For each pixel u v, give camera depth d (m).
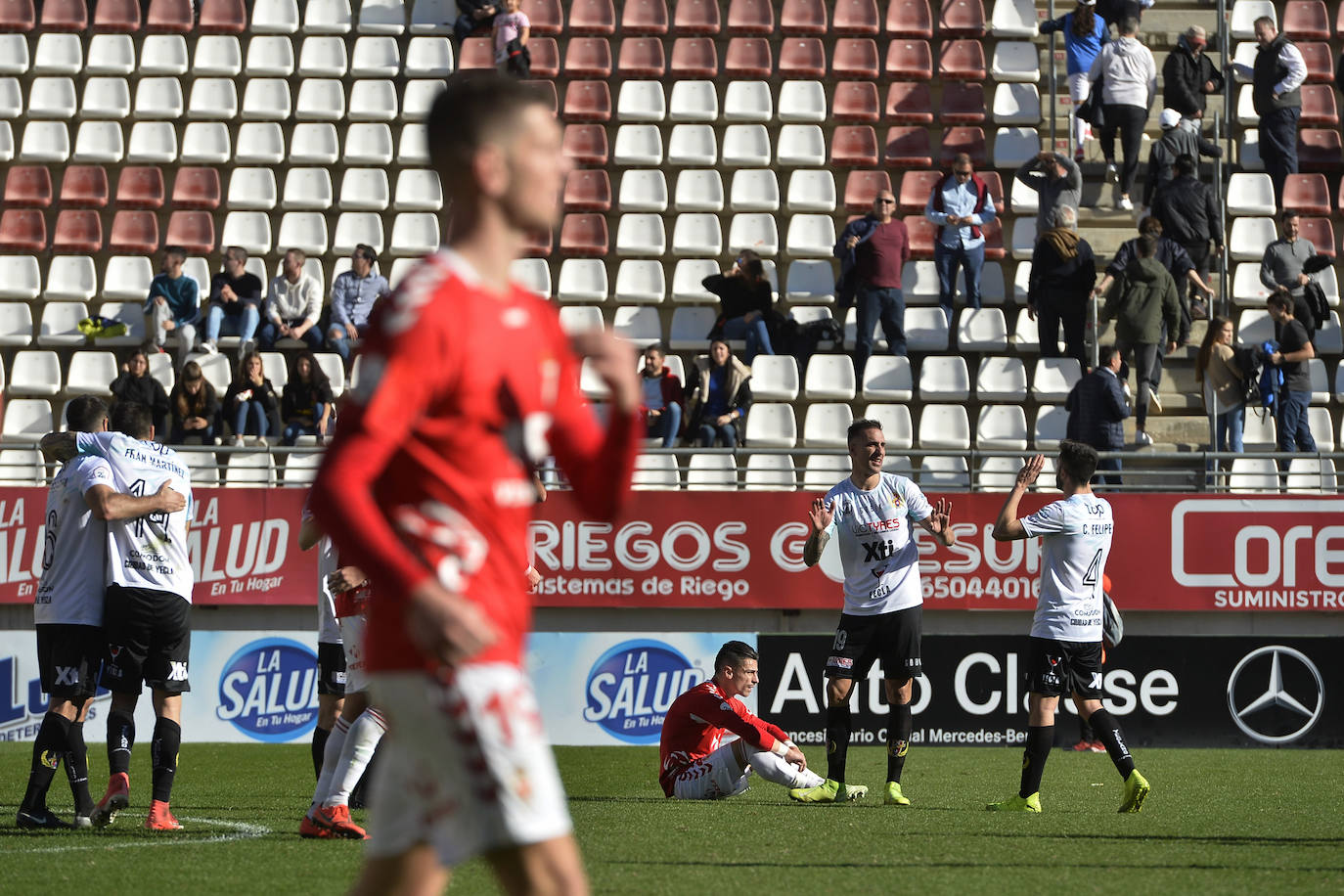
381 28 67.75
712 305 59.62
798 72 66.31
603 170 63.56
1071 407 47.59
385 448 7.45
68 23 68.19
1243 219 59.72
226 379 55.31
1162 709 41.62
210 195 63.59
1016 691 42.00
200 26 68.19
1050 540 26.28
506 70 65.44
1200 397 54.47
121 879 17.42
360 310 56.16
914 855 19.70
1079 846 20.77
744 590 43.56
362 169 64.00
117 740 22.59
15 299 60.81
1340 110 64.81
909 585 28.47
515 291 8.23
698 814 25.44
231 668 43.38
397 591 7.16
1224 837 21.97
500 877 8.02
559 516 43.97
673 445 50.03
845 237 54.59
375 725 21.42
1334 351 55.78
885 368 54.59
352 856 19.50
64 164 65.06
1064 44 67.50
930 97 65.62
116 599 22.56
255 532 44.00
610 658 43.00
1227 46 62.50
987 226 59.81
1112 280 52.06
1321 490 43.81
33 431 55.94
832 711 28.44
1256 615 43.38
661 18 68.25
